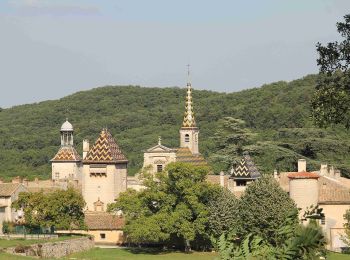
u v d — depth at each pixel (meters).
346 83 76.31
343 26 74.88
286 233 37.09
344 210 187.50
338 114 77.06
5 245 155.38
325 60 75.62
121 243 199.00
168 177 185.75
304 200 186.00
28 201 190.38
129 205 186.25
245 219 161.00
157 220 180.25
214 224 176.50
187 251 184.00
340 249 170.50
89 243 185.50
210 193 182.38
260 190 162.62
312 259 35.97
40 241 167.38
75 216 193.50
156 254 178.00
